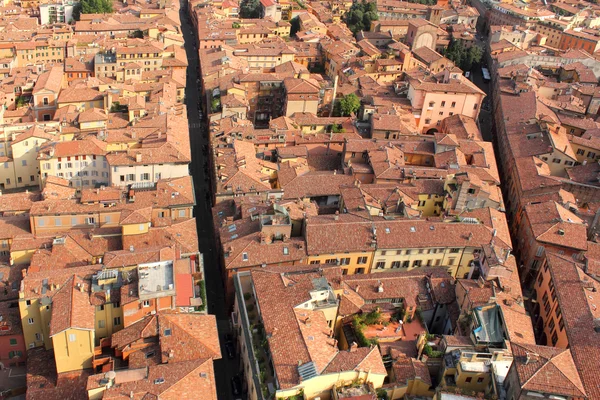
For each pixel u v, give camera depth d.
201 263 142.12
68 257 140.25
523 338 117.00
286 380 105.44
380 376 109.88
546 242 159.00
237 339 133.00
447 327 133.12
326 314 125.50
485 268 134.62
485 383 111.50
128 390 101.62
